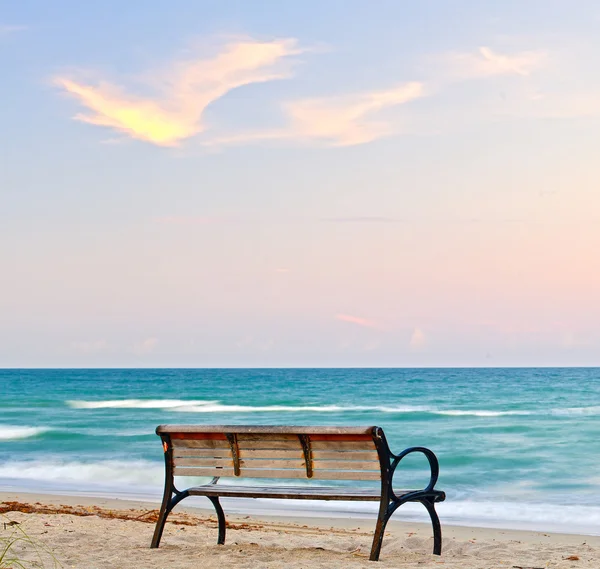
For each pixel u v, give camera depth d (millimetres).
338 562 6133
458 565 6277
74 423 31688
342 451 6207
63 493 14344
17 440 23703
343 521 10977
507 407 41969
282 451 6383
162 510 6809
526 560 6875
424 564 6277
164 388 74812
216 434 6512
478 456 18953
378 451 6070
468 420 31484
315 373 147125
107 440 23453
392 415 35125
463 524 10938
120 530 8133
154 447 21562
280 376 119812
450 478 15820
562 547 7812
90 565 5914
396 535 9648
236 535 8203
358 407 43344
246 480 15422
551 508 12148
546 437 23719
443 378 102562
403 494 6473
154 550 6688
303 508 12266
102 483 15688
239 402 50875
